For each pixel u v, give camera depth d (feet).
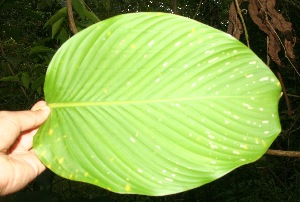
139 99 1.17
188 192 5.29
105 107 1.19
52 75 1.22
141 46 1.16
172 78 1.16
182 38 1.15
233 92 1.13
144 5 4.51
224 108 1.13
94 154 1.13
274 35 1.69
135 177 1.09
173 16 1.16
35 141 1.15
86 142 1.15
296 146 5.16
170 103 1.16
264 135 1.10
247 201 4.90
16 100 3.74
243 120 1.12
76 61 1.21
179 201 5.34
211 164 1.09
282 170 5.35
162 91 1.16
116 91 1.19
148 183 1.07
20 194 2.49
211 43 1.14
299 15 4.16
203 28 1.15
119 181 1.08
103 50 1.19
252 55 1.13
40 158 1.13
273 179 5.27
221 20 4.05
